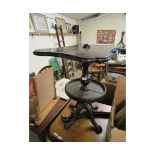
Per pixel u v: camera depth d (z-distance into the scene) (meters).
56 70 3.27
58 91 1.50
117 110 1.11
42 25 2.77
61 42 3.55
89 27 5.19
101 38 5.16
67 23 4.13
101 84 1.08
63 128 1.01
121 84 1.08
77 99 0.85
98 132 0.96
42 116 1.10
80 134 0.96
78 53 0.81
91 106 1.17
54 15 3.31
